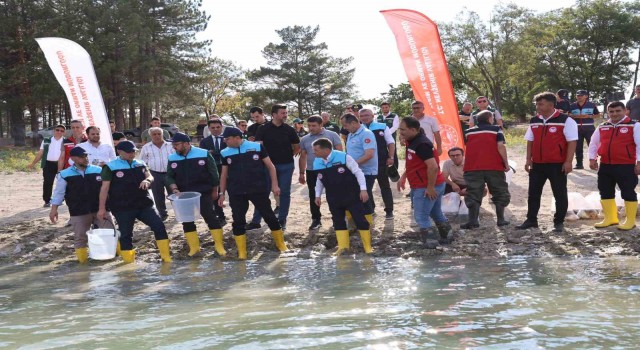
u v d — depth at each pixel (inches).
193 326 199.0
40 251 378.0
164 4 2022.6
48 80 1621.6
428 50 442.0
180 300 245.4
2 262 360.2
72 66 429.7
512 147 938.1
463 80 2642.7
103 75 1688.0
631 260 297.1
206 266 327.9
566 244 333.4
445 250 333.4
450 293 236.1
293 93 3019.2
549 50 2755.9
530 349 161.9
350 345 169.9
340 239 344.8
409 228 383.9
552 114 351.3
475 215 372.8
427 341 171.3
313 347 169.2
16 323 215.9
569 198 399.2
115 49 1736.0
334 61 3112.7
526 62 2512.3
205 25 2123.5
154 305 237.5
